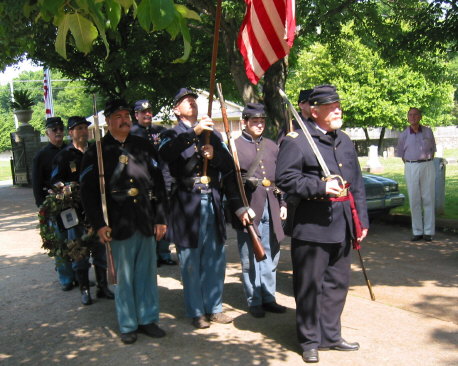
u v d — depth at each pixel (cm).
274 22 362
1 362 422
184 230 479
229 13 920
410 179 809
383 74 2998
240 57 990
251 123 521
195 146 484
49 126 621
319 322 413
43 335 477
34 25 643
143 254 457
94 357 423
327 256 399
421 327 460
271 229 509
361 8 1163
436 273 630
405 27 1345
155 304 464
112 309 542
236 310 525
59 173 569
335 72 3014
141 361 411
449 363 388
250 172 507
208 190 485
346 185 395
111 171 451
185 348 432
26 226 1128
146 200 459
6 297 597
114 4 275
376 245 796
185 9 279
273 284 514
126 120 461
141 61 1386
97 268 577
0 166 4566
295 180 386
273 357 408
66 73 1631
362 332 450
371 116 3098
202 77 1552
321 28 1209
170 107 1587
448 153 3047
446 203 1120
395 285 586
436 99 3200
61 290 617
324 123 404
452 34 930
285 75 974
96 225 442
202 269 491
